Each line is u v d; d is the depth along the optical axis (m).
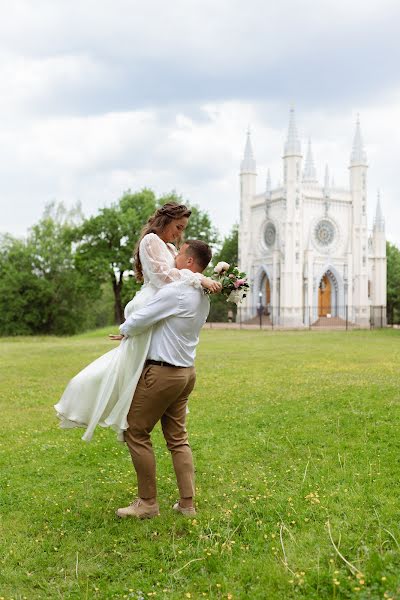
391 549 4.02
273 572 3.83
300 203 54.81
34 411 9.95
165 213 5.02
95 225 51.62
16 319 61.59
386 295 68.62
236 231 77.00
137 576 3.96
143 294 4.92
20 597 3.73
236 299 4.83
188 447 5.03
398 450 6.40
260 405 9.27
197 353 20.48
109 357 5.03
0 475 6.21
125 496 5.49
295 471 5.92
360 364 15.07
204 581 3.83
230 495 5.35
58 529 4.77
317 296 55.97
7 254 62.00
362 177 57.34
